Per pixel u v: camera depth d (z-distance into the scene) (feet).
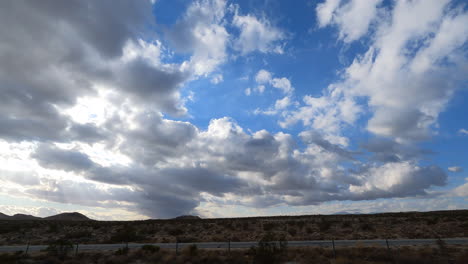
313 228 175.83
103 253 98.58
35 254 99.55
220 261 80.28
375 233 147.64
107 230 195.72
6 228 192.54
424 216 196.44
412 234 138.00
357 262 71.87
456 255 77.00
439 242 86.33
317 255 82.12
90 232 188.14
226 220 239.30
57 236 175.83
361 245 91.30
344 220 200.54
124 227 202.80
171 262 81.82
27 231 190.39
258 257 78.48
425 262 70.23
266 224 195.11
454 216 182.70
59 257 91.66
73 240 160.56
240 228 188.03
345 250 87.71
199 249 101.19
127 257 88.58
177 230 182.09
